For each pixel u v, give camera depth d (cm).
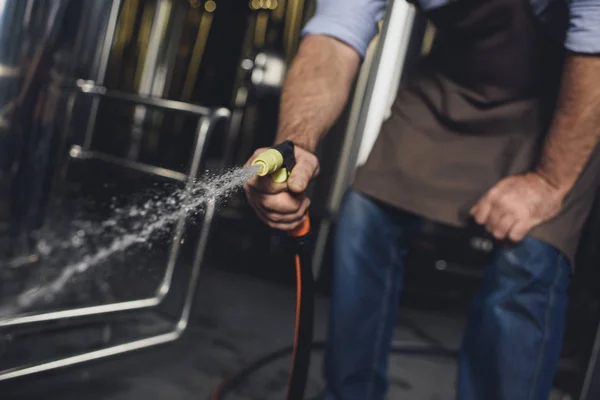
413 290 350
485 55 130
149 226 106
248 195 97
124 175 200
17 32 162
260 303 290
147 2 458
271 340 238
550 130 116
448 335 295
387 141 147
